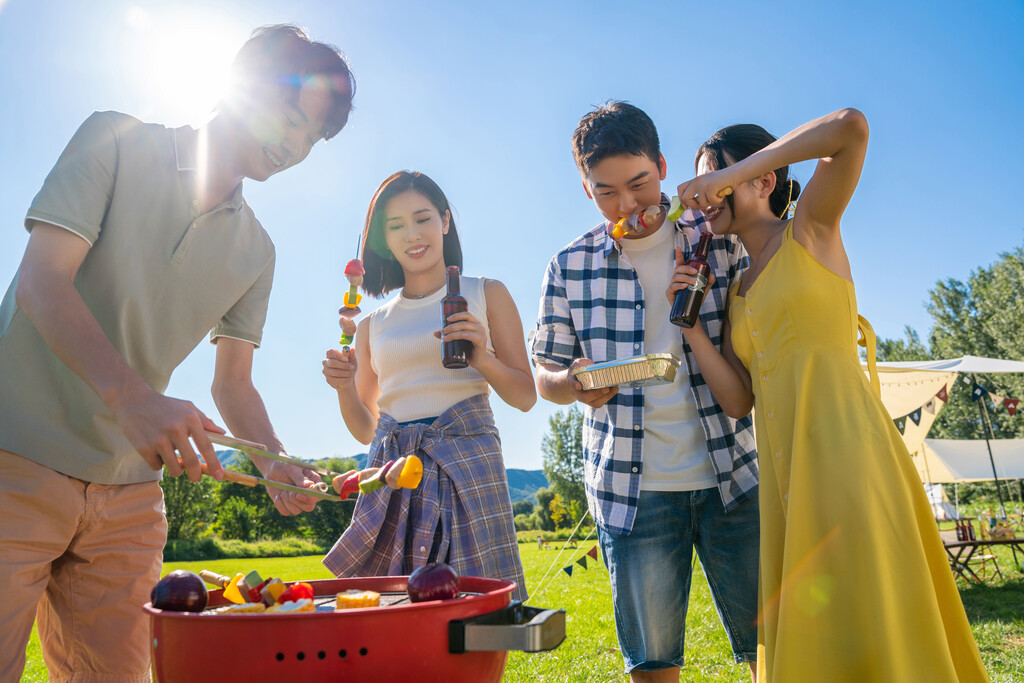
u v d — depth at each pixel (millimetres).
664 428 2264
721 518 2191
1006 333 33062
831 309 1857
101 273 1738
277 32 1819
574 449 46469
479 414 2086
